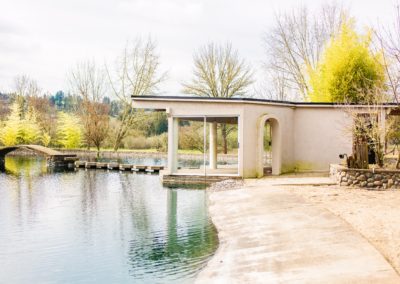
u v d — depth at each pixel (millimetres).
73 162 31438
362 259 6973
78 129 46219
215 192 15953
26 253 8953
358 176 15352
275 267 7117
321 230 8953
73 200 15672
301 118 21031
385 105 17172
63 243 9711
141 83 46094
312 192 14047
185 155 38906
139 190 18156
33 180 22312
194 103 19406
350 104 19188
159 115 46969
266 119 19344
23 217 12602
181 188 18359
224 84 41375
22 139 46188
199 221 11852
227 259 8016
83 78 47062
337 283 6039
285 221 10078
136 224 11586
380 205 11391
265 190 14797
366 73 23906
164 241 9820
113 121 48312
